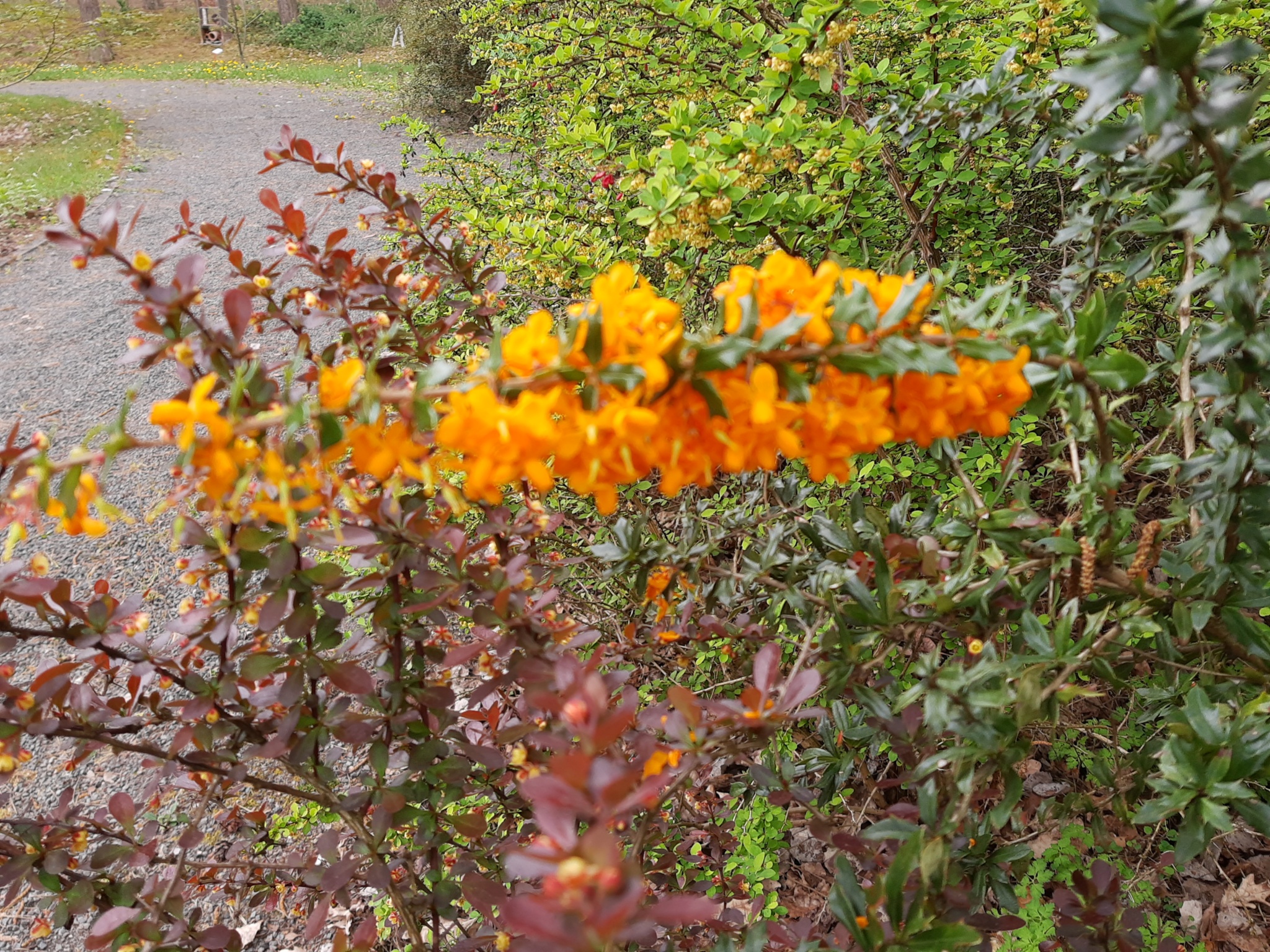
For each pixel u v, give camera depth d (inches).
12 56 701.9
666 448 38.3
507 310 121.3
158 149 443.2
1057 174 111.4
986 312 49.2
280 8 834.2
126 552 160.9
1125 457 70.6
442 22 458.3
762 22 101.3
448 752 61.8
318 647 57.3
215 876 80.2
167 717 62.9
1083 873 62.4
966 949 56.5
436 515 71.7
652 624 97.2
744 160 80.5
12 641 55.2
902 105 93.6
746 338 37.7
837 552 63.8
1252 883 85.8
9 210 343.0
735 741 50.7
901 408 42.1
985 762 53.1
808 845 95.5
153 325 47.3
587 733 35.7
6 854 61.2
